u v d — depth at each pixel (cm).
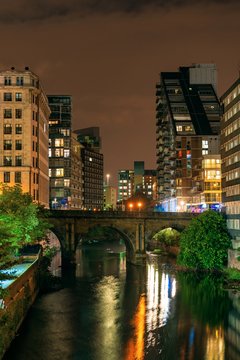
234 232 11438
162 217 12925
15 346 5512
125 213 12788
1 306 4972
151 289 9056
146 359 5250
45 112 16138
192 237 11106
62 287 9181
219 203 17462
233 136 11881
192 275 10719
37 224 9088
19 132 13288
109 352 5431
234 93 11856
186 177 19850
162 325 6556
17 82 13375
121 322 6681
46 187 16512
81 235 12588
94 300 8025
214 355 5391
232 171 11938
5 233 5234
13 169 13162
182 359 5244
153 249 16462
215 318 6919
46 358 5184
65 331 6169
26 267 7538
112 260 13688
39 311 7156
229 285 9306
